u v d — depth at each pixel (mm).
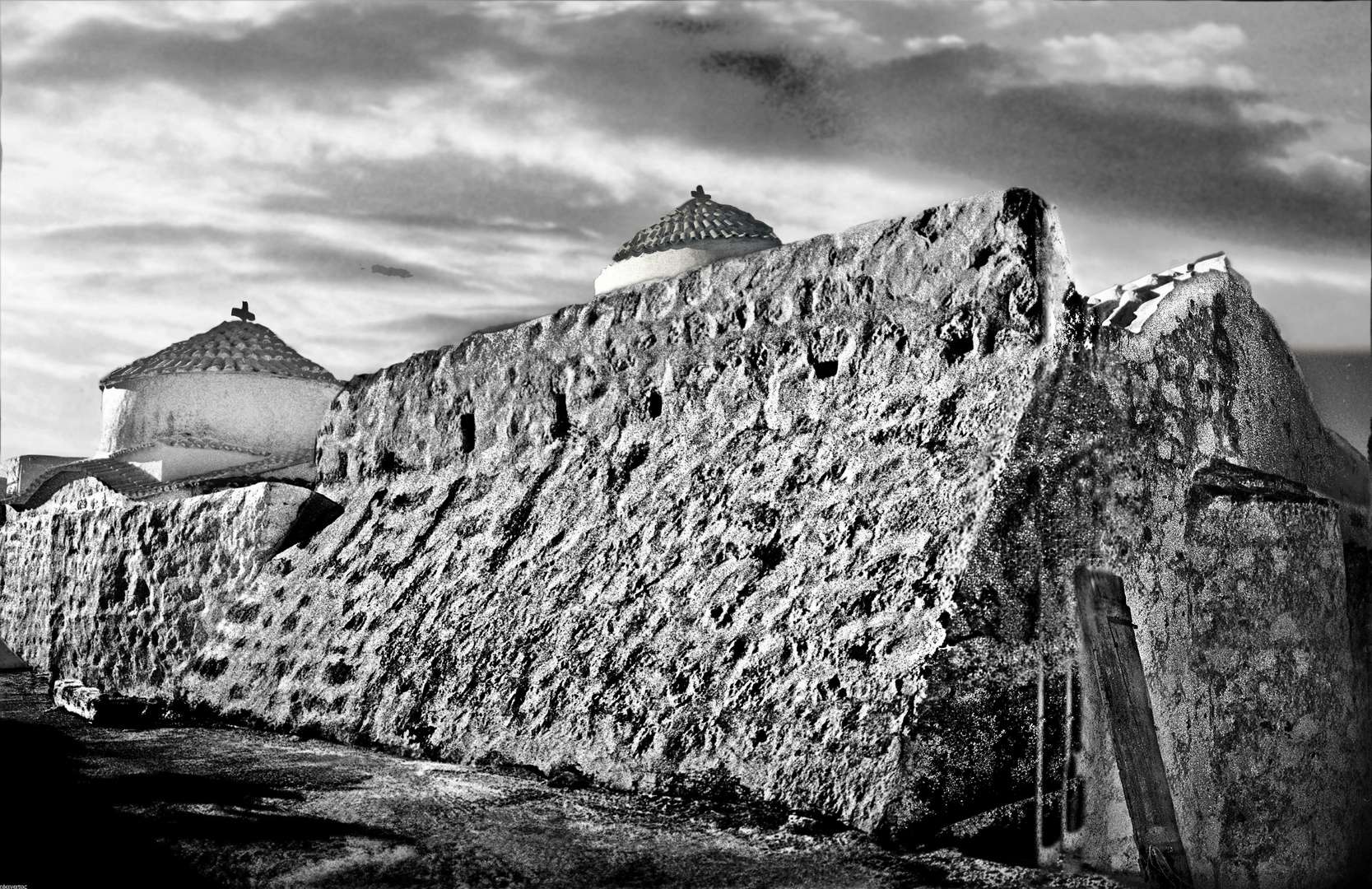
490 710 5984
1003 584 4555
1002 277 5094
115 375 14133
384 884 3936
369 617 7199
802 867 3988
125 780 5512
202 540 8891
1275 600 5496
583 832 4488
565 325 7277
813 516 5344
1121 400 5062
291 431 13922
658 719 5191
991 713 4395
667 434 6496
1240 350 5699
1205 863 4992
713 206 12797
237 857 4207
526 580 6543
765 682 4906
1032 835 4371
